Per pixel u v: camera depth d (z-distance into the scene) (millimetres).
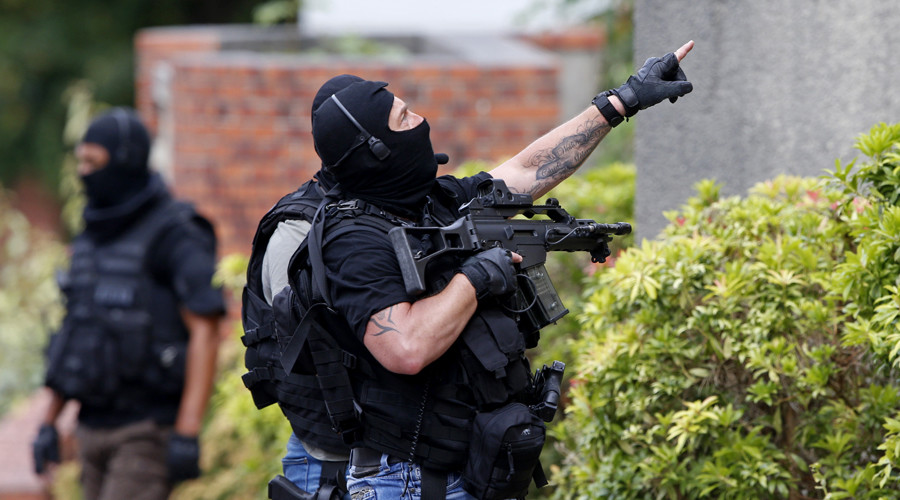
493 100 26875
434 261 9375
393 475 9664
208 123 26906
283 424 17391
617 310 12180
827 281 10867
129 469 17453
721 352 11234
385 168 9664
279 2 34562
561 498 13234
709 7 14172
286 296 9719
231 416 18344
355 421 9609
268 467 18266
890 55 12523
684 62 14445
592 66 34594
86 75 59219
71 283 17875
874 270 9930
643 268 11648
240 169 26844
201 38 32812
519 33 35344
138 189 18000
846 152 12945
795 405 11367
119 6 60812
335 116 9633
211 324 17734
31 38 58969
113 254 17688
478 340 9336
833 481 10570
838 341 11023
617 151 27188
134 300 17453
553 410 9812
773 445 11086
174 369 17578
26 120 60594
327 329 9555
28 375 32188
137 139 17938
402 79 26672
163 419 17719
